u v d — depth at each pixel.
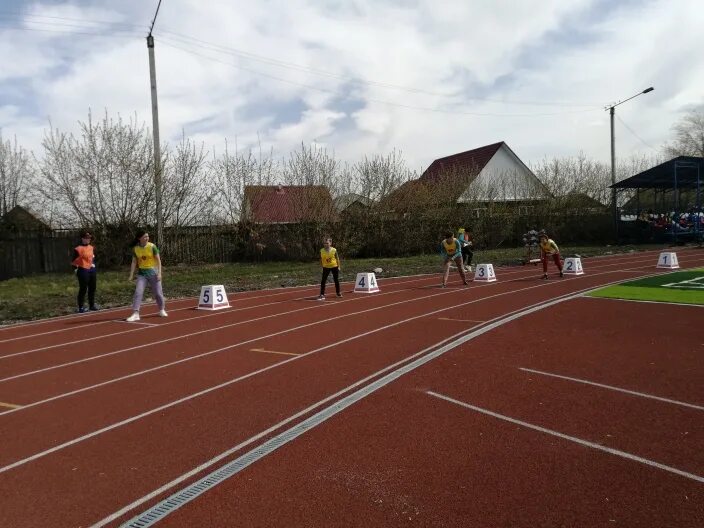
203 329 10.82
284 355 8.31
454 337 9.17
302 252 28.64
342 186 30.06
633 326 9.62
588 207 39.16
